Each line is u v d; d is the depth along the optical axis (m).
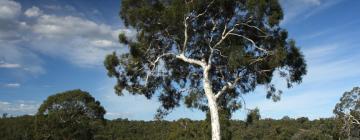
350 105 74.12
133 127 131.12
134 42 26.25
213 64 26.81
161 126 131.25
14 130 111.62
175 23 24.08
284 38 24.66
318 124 123.44
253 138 112.19
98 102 100.88
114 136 122.94
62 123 93.88
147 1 24.81
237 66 24.00
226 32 25.34
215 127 24.73
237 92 27.42
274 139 114.31
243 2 24.02
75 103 96.50
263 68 25.00
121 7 25.22
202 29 25.45
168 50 26.66
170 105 28.95
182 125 78.44
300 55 25.05
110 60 26.95
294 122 133.12
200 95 27.45
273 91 26.22
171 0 24.33
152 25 24.84
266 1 22.88
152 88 28.44
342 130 75.62
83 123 95.94
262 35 24.75
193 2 23.44
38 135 92.75
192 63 26.98
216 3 23.86
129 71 27.33
